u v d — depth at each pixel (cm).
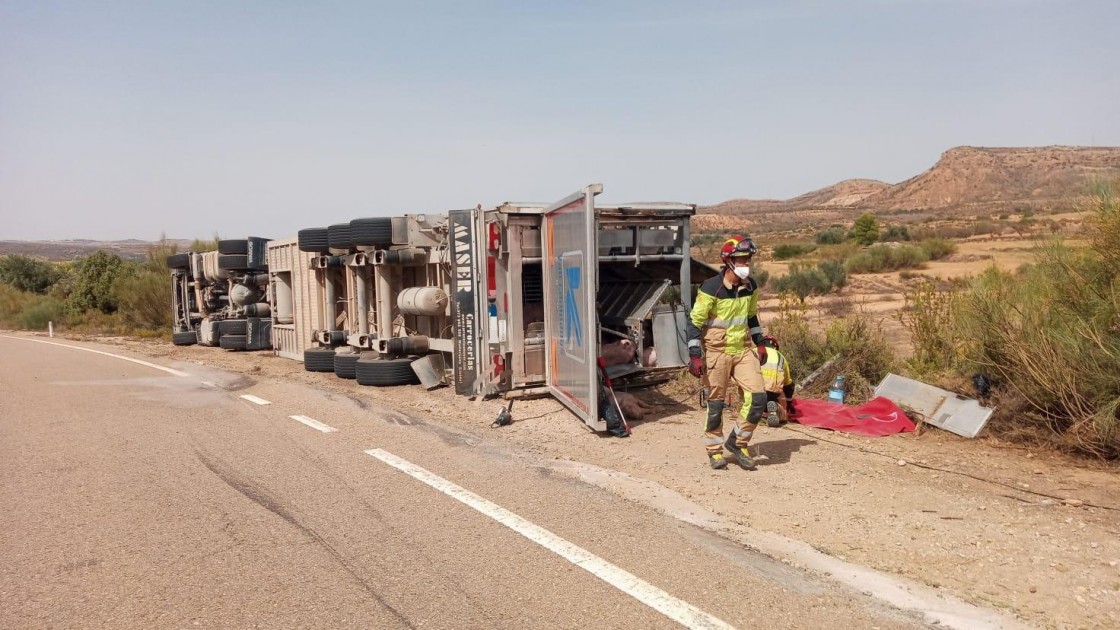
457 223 1091
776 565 494
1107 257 741
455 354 1116
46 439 926
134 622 432
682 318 1103
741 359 706
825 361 1009
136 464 790
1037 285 807
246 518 608
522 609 437
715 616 423
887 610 429
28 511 640
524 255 1088
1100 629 404
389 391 1223
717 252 4062
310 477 723
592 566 495
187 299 2219
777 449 777
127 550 545
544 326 1076
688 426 898
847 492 635
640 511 604
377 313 1348
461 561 509
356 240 1275
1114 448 695
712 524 571
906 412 855
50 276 4688
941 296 1038
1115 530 536
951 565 488
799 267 3534
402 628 418
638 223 1046
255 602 455
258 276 1925
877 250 3878
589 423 849
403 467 751
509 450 816
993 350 830
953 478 662
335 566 506
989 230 6000
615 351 1041
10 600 465
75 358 1931
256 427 967
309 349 1542
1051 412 762
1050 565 483
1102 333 709
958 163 14988
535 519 589
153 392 1294
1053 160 13925
